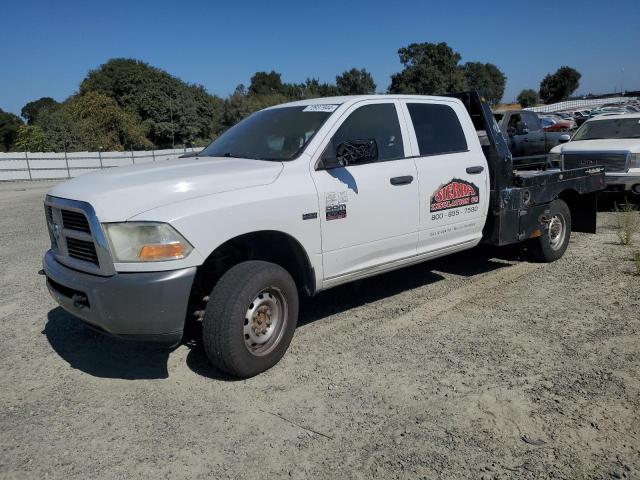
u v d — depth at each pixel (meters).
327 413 3.67
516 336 4.82
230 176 4.15
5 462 3.24
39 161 31.94
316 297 6.09
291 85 100.31
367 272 5.06
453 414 3.61
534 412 3.60
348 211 4.73
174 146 59.06
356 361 4.43
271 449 3.30
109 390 4.09
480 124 6.37
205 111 63.69
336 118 4.85
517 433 3.39
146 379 4.24
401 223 5.18
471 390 3.90
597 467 3.05
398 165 5.18
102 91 61.31
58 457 3.28
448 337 4.85
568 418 3.52
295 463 3.17
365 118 5.07
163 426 3.58
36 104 86.12
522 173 7.03
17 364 4.56
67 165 33.19
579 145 11.14
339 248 4.72
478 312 5.44
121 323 3.71
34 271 7.51
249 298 4.01
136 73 61.41
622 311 5.31
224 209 3.92
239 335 3.98
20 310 5.89
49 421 3.68
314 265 4.57
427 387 3.97
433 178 5.44
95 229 3.71
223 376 4.25
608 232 8.89
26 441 3.45
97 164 34.53
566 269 6.83
